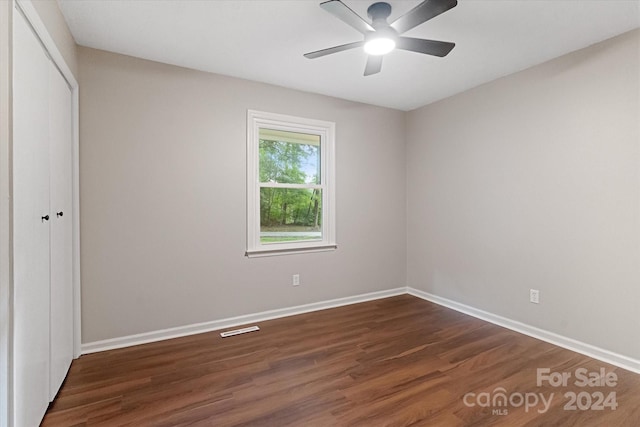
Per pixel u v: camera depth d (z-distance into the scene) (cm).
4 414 127
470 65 285
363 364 237
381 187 405
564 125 264
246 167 319
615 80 234
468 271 347
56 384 196
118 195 265
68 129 228
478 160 335
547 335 277
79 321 246
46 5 172
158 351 257
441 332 296
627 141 229
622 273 232
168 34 235
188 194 292
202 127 297
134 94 269
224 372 225
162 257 282
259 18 216
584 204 252
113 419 176
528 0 196
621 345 233
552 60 272
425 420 175
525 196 293
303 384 210
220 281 307
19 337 141
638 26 222
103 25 222
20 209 143
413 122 414
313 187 362
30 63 155
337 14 181
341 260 377
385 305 377
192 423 173
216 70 297
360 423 173
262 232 337
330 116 366
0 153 123
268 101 329
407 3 198
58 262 202
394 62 280
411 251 420
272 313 334
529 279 291
